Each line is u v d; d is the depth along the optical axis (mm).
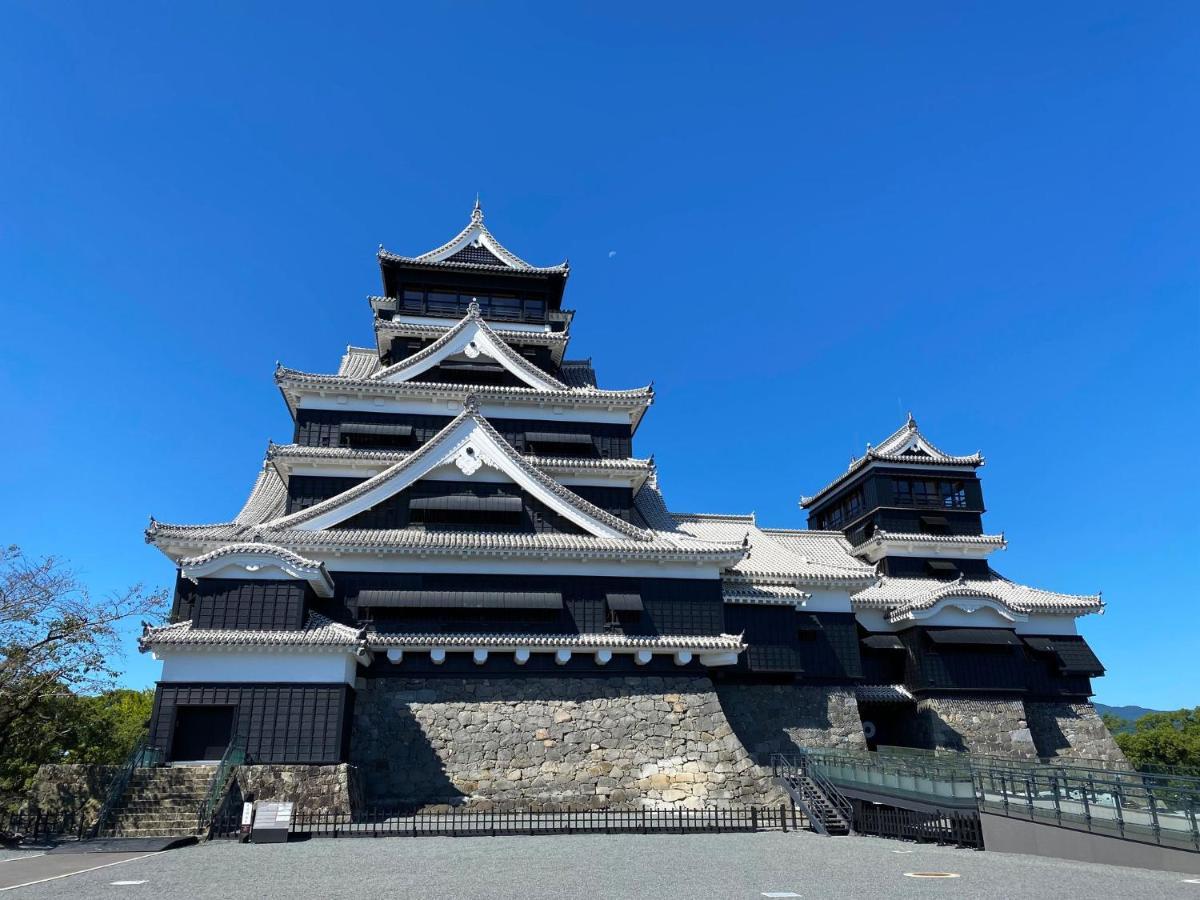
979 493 50875
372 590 30109
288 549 29250
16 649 26312
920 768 24922
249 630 27250
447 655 30422
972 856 20422
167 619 29547
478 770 28766
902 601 43031
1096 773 21469
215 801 23703
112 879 15750
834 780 28688
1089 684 44281
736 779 30172
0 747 27781
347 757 27094
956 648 41844
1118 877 16703
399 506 32406
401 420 36438
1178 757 64688
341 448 35156
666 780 29750
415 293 43219
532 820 26234
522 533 32656
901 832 24562
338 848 21078
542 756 29375
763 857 19953
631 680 31281
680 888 15258
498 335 40031
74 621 27391
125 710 53875
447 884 15492
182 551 31000
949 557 48906
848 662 37625
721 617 32250
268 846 21438
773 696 36094
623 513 36531
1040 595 46094
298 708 26391
